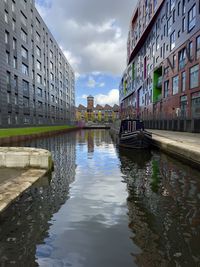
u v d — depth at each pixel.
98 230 6.18
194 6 30.77
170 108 40.44
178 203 8.27
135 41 72.50
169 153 18.02
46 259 4.90
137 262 4.79
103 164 16.61
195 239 5.71
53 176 12.44
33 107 52.62
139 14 66.12
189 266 4.67
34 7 53.22
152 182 11.23
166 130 38.62
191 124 29.17
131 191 9.83
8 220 6.70
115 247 5.35
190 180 11.42
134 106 78.31
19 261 4.83
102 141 38.75
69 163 17.12
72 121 107.56
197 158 13.09
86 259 4.89
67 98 99.44
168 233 6.03
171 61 40.06
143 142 23.92
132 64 81.19
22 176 10.47
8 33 38.66
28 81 48.69
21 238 5.73
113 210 7.65
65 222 6.66
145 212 7.46
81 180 11.72
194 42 30.61
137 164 16.33
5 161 12.20
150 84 55.34
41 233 5.99
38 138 44.28
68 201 8.48
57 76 79.44
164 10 44.34
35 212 7.30
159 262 4.79
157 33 49.62
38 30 56.69
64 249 5.27
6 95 37.38
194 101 30.95
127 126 28.39
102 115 154.25
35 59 54.22
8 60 38.97
